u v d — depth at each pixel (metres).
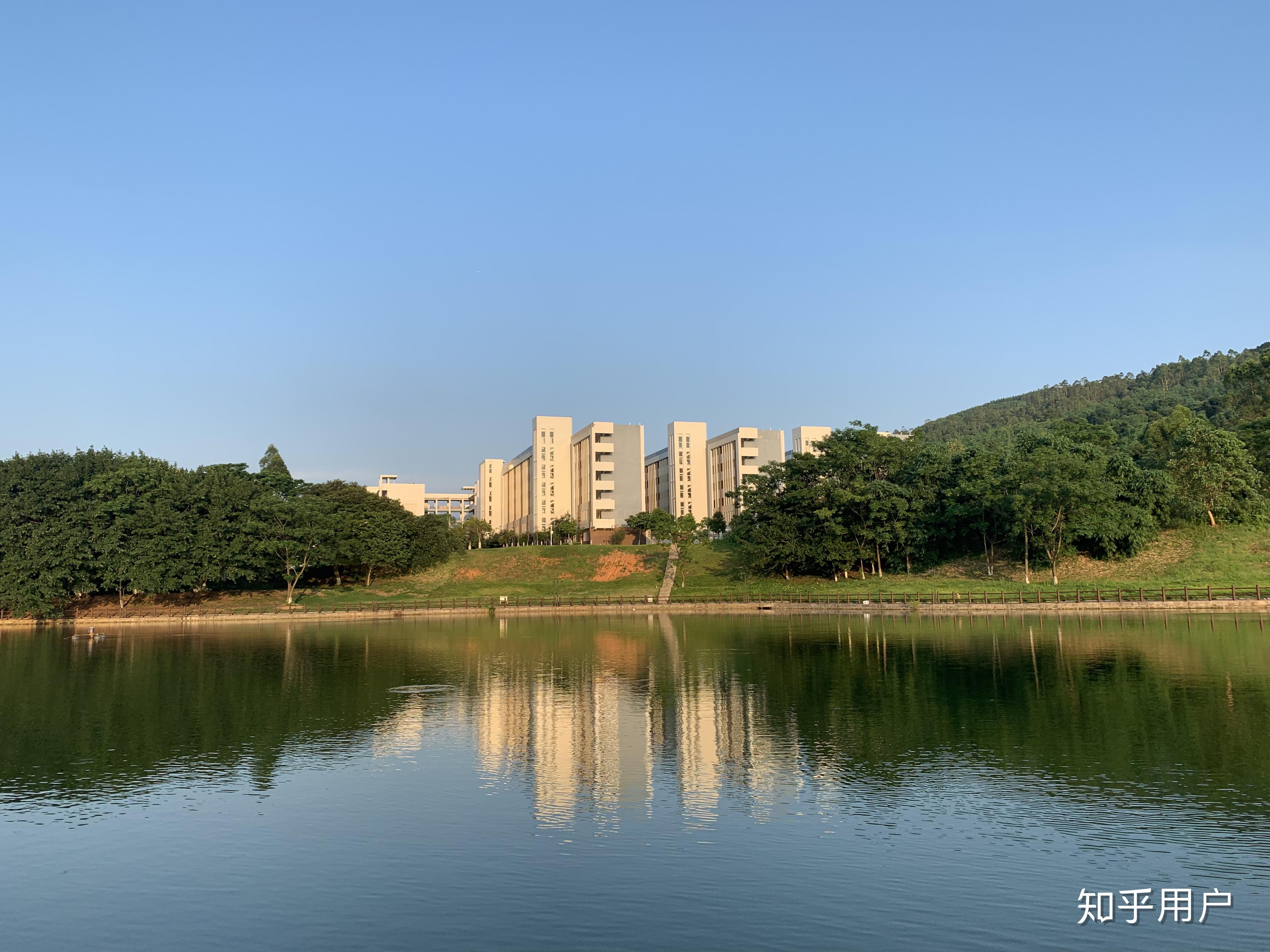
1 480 87.62
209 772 28.47
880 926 16.98
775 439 168.62
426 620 90.12
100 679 48.44
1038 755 28.69
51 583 86.00
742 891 18.67
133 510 94.38
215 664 54.50
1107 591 84.81
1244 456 96.88
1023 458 97.56
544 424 183.50
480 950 16.25
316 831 22.69
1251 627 62.75
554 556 128.50
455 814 23.92
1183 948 15.95
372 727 34.97
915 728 32.97
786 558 107.75
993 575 98.81
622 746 31.17
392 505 125.19
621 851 21.02
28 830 23.05
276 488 121.50
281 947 16.56
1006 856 20.23
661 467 190.12
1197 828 21.72
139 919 17.84
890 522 102.94
